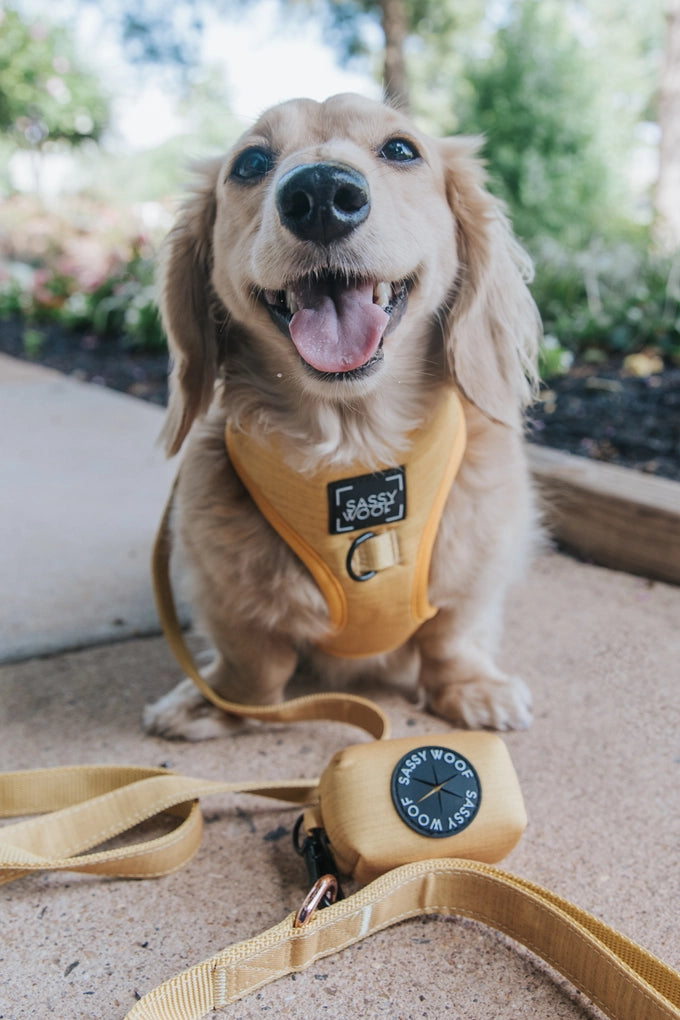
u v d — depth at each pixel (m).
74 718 0.59
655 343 1.27
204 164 0.59
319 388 0.49
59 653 0.67
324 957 0.41
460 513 0.55
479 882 0.42
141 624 0.70
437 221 0.54
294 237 0.47
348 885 0.46
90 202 3.08
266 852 0.48
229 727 0.58
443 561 0.54
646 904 0.44
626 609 0.71
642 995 0.37
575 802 0.50
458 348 0.55
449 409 0.55
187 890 0.45
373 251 0.48
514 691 0.58
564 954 0.40
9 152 4.47
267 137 0.53
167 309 0.58
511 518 0.57
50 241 2.96
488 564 0.56
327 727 0.58
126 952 0.42
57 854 0.47
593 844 0.47
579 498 0.80
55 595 0.75
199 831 0.48
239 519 0.53
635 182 3.69
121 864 0.45
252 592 0.54
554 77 2.99
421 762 0.45
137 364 1.76
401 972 0.41
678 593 0.74
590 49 3.58
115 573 0.79
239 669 0.58
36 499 0.98
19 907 0.44
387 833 0.43
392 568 0.52
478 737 0.47
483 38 4.08
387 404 0.53
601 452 0.93
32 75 4.15
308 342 0.49
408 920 0.43
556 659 0.64
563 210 2.79
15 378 1.68
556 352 1.17
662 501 0.76
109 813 0.48
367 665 0.62
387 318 0.50
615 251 1.52
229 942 0.42
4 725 0.58
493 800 0.45
